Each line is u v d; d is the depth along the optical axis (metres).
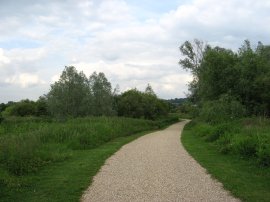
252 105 43.59
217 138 23.98
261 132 19.17
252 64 44.62
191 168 14.23
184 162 15.77
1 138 16.16
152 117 73.00
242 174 12.78
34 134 20.00
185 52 65.69
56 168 14.22
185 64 65.56
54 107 59.62
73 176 12.70
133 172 13.46
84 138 22.25
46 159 15.68
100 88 64.19
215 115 37.47
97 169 14.05
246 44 50.94
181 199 9.63
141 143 25.06
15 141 14.98
